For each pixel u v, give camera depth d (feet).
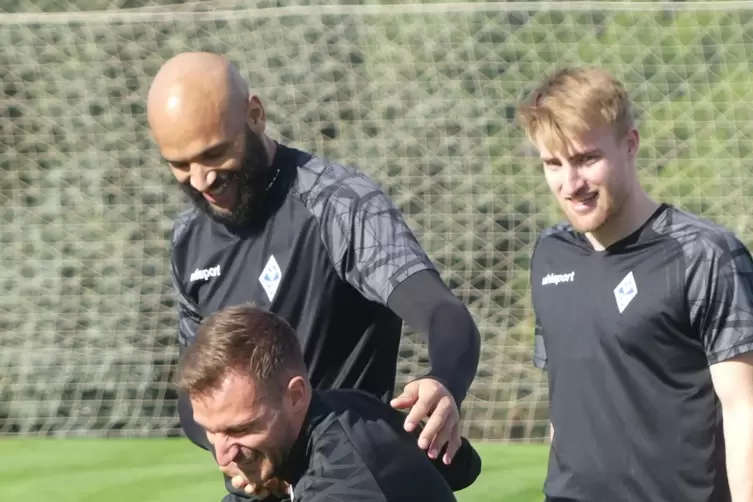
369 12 88.38
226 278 31.86
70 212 95.96
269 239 30.83
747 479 29.04
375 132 96.12
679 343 30.40
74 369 91.20
